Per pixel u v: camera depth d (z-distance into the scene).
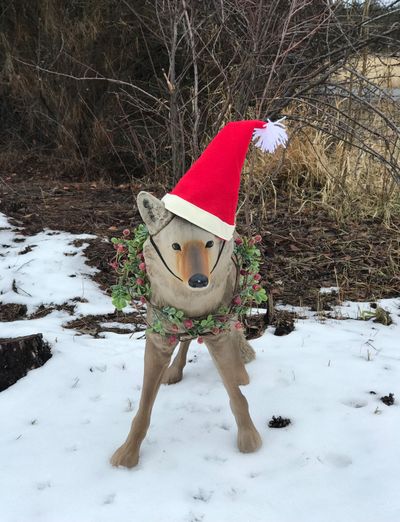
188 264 1.34
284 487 1.53
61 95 5.09
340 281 2.96
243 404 1.68
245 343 2.13
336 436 1.73
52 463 1.64
